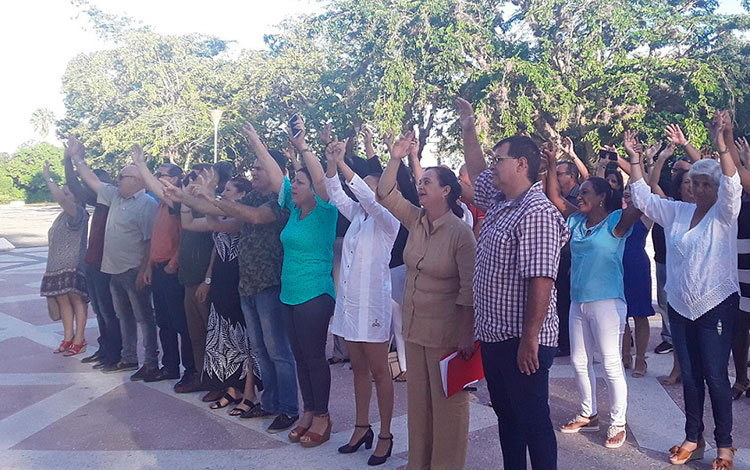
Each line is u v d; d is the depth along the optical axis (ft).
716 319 12.71
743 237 16.40
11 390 19.34
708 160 12.80
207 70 107.55
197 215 17.57
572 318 14.90
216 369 16.99
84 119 134.62
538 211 9.76
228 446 14.75
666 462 13.50
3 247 62.49
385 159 74.54
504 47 72.38
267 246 15.26
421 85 72.13
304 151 13.96
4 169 196.34
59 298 23.53
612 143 72.18
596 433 15.07
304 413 14.99
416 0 72.28
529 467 13.34
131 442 15.14
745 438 14.65
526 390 10.12
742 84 68.49
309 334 14.32
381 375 13.42
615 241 14.26
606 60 73.26
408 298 12.03
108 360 21.21
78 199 23.21
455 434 11.69
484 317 10.36
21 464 14.05
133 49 108.78
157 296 19.22
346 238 13.82
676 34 73.10
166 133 100.73
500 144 10.53
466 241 11.34
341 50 85.46
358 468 13.37
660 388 18.01
